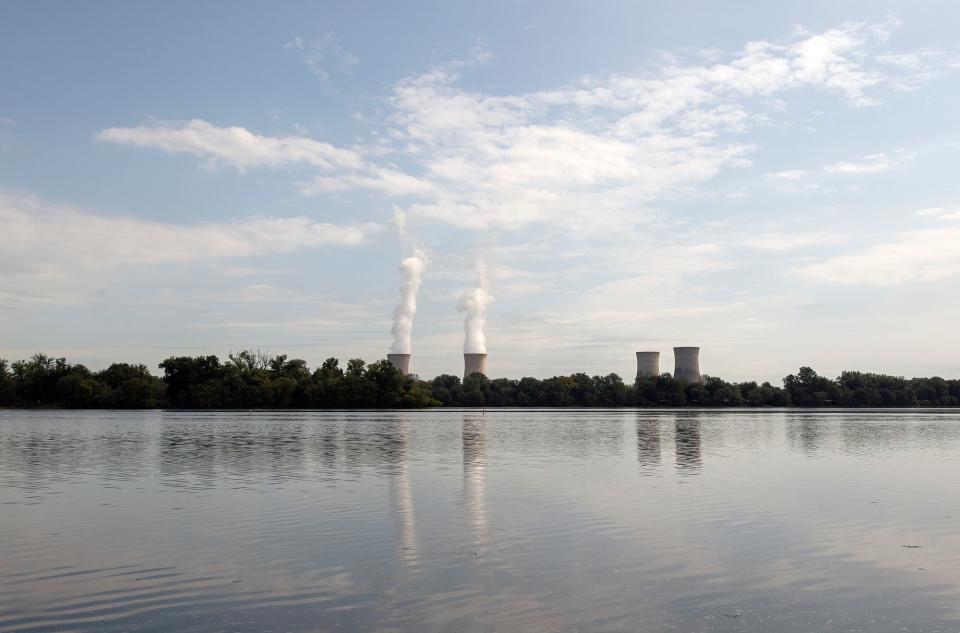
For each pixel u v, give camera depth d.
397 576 21.53
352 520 30.27
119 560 23.55
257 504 34.47
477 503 34.69
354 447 70.00
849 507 33.75
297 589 20.31
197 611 18.52
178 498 36.47
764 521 30.09
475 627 17.34
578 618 17.97
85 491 39.16
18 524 29.61
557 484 41.75
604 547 25.25
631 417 161.62
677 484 41.91
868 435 92.38
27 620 17.92
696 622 17.78
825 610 18.73
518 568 22.45
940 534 27.67
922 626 17.66
